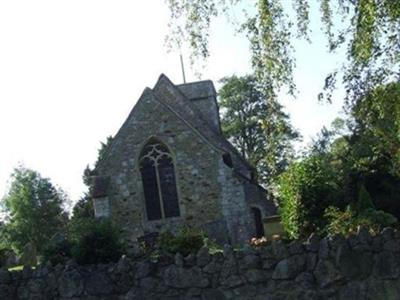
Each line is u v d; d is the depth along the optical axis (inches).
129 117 1355.8
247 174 1470.2
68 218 2672.2
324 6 546.9
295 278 531.2
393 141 642.2
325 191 891.4
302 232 871.7
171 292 546.0
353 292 523.2
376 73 552.7
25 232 2630.4
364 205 765.3
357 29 519.8
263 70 542.3
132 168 1338.6
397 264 521.0
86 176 2284.7
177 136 1339.8
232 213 1301.7
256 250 541.0
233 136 2511.1
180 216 1317.7
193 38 585.0
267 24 538.0
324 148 2089.1
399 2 502.6
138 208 1326.3
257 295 534.6
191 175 1326.3
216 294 539.5
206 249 556.4
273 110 565.6
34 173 2746.1
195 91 1694.1
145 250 839.7
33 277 562.6
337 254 528.7
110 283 553.6
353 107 570.6
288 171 916.0
